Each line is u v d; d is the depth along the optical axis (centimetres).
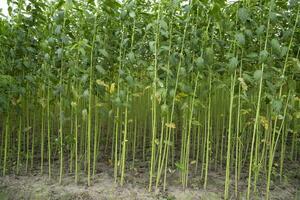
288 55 347
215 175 408
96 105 361
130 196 342
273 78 345
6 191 362
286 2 321
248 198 338
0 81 358
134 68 395
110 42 382
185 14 340
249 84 359
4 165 404
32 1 379
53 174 405
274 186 382
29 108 432
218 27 335
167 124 336
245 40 326
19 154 413
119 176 397
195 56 351
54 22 374
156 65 335
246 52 344
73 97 402
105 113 366
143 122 573
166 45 346
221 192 355
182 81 345
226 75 410
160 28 329
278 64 354
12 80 369
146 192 351
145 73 424
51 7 385
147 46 383
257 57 323
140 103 557
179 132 611
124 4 343
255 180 342
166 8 343
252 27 325
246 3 314
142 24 373
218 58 384
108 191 353
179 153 504
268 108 386
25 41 392
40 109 479
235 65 301
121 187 363
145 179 388
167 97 346
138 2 358
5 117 416
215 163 433
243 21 296
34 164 447
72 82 402
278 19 334
